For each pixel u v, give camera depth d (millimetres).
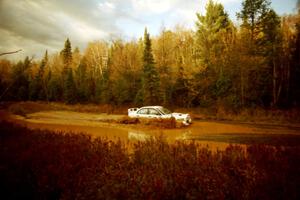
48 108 44219
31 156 6035
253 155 6434
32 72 74562
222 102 33688
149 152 6875
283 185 4590
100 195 4391
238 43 33562
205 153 6719
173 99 43188
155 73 41000
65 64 81062
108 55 65875
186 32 54250
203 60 38906
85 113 34062
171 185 4734
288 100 36094
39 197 4496
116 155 6590
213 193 4547
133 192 4504
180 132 15383
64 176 4941
